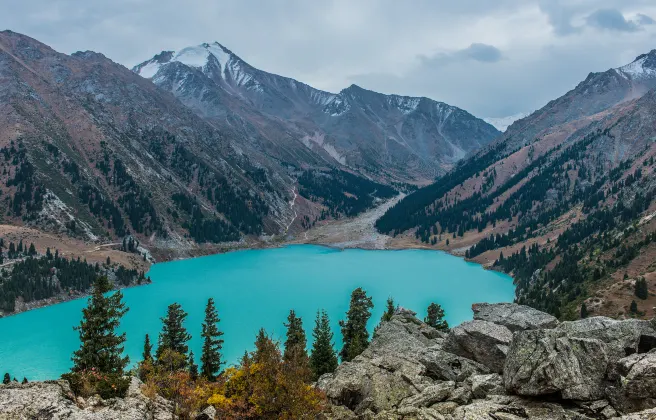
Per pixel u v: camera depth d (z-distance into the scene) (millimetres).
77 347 101875
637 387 24719
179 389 31297
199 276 183125
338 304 135875
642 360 26141
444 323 76188
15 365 91062
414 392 34062
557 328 36125
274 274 187750
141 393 28688
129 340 102562
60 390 25000
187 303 137625
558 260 158250
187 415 28188
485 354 38781
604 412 25156
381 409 32344
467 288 164125
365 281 173625
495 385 30750
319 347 66188
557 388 26406
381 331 54031
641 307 88375
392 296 148375
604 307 92500
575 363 27391
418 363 38844
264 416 30016
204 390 33531
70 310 135375
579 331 34156
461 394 31203
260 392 30125
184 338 64250
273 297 145125
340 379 36688
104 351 41812
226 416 29625
